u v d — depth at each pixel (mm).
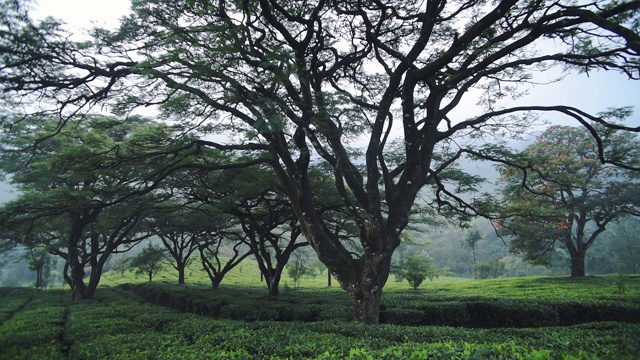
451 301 13555
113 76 9867
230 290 23703
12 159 15281
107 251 21094
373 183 10125
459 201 13203
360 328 7652
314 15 9359
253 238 20812
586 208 24828
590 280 23766
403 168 11750
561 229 26609
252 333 7344
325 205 16672
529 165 12352
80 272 20625
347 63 11719
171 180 15250
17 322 11086
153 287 24922
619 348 4238
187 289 23000
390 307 12422
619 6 7836
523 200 19312
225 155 14516
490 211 14102
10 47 8508
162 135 11570
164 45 9031
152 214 19516
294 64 8531
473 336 6836
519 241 29094
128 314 11633
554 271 55125
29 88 9422
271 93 9078
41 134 14016
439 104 11336
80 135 13703
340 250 11023
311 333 7148
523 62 9680
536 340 5805
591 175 25703
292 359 5195
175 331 8484
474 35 8883
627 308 12164
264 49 9859
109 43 9953
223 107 9797
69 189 13070
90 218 19281
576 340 5332
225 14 9297
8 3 7812
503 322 12195
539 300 13125
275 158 11273
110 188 13055
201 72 8453
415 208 19656
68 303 17797
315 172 15227
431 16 9719
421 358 4309
